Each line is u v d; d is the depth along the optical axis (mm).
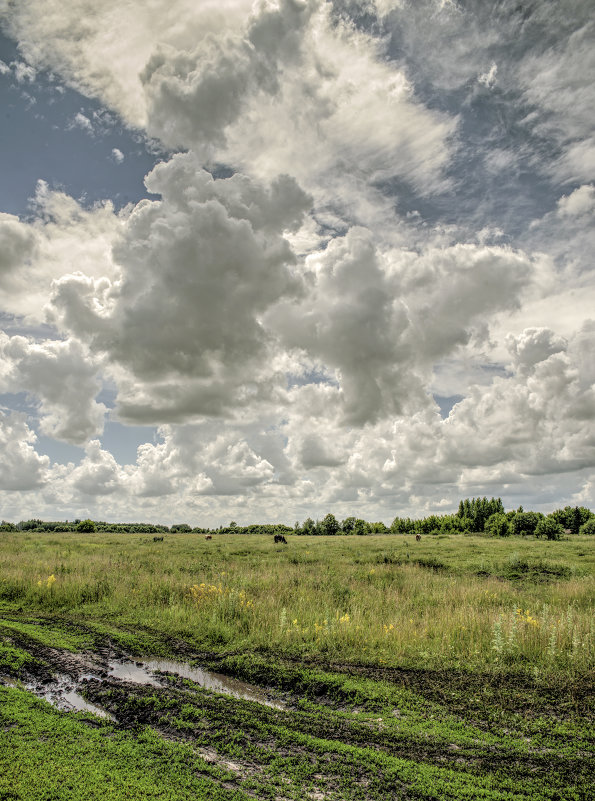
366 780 4770
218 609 12109
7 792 4273
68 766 4773
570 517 84688
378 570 21656
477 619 10789
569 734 5852
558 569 22203
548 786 4715
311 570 21969
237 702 6809
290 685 7664
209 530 99125
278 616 11508
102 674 7887
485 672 8031
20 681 7461
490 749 5480
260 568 22297
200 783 4590
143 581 15742
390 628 10312
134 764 4891
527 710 6562
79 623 11273
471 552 31484
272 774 4844
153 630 10758
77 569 18594
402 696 7062
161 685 7469
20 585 14930
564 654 8781
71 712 6203
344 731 5910
